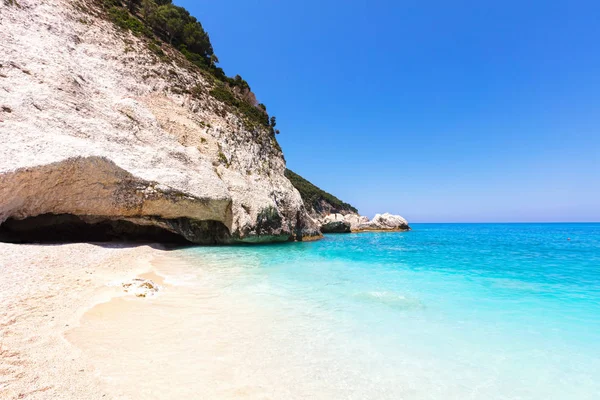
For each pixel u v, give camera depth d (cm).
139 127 1897
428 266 1394
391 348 511
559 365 468
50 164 1174
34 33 1839
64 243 1327
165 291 780
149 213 1689
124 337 478
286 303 739
